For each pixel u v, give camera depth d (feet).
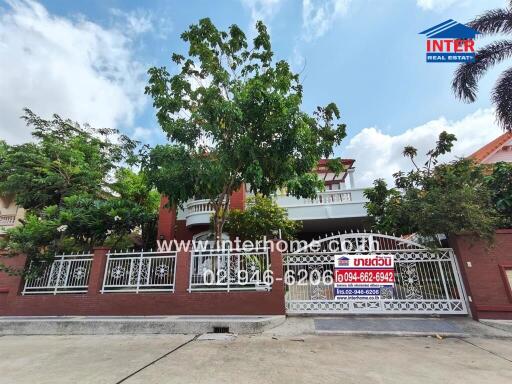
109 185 48.57
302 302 24.20
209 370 13.52
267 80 26.63
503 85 33.30
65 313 25.11
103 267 26.37
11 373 13.83
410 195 26.61
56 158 44.62
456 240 23.16
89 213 34.12
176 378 12.62
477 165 30.68
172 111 26.58
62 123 53.26
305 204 42.55
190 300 24.20
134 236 44.96
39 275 26.84
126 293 25.11
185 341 19.16
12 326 23.12
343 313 23.54
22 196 44.47
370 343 17.79
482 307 21.16
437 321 21.45
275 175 27.20
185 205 46.09
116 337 20.86
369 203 34.86
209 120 24.84
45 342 20.04
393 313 23.03
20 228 29.99
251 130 25.44
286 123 23.40
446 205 22.67
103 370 13.89
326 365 13.98
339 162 28.78
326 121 31.32
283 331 20.65
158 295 24.67
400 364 14.06
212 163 25.20
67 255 27.30
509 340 18.17
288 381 12.11
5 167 45.88
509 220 25.61
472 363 14.15
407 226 27.48
